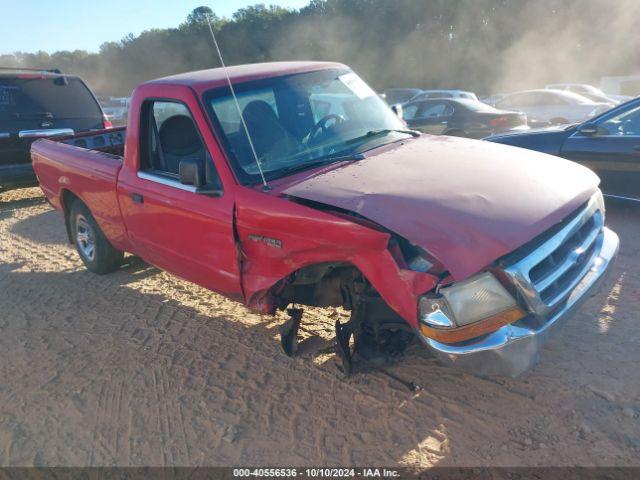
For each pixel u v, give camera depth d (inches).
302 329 183.3
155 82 182.5
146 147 188.5
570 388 142.7
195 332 192.9
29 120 389.7
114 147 277.7
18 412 158.7
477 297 120.1
